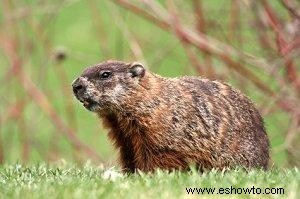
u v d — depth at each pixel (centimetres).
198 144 1168
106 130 1216
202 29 1664
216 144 1177
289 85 1583
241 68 1605
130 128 1183
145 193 943
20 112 1725
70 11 2761
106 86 1180
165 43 1844
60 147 1814
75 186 980
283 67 1590
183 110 1169
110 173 1102
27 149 1738
